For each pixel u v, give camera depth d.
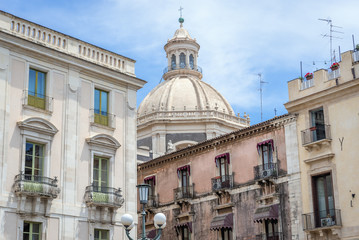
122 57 37.22
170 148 61.56
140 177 51.50
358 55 35.53
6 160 29.44
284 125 39.06
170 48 78.06
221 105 71.19
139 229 49.06
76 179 32.38
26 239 29.52
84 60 34.12
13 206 29.16
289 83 38.84
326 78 36.56
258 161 40.50
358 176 33.41
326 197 35.28
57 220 30.86
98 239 32.81
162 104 68.75
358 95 34.41
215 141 44.28
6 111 29.98
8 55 30.77
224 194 42.44
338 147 34.94
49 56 32.50
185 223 44.97
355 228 32.91
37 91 32.06
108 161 34.59
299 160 37.41
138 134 67.75
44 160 31.27
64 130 32.53
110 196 33.28
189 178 46.19
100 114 34.81
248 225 40.19
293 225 36.84
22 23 32.12
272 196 38.53
